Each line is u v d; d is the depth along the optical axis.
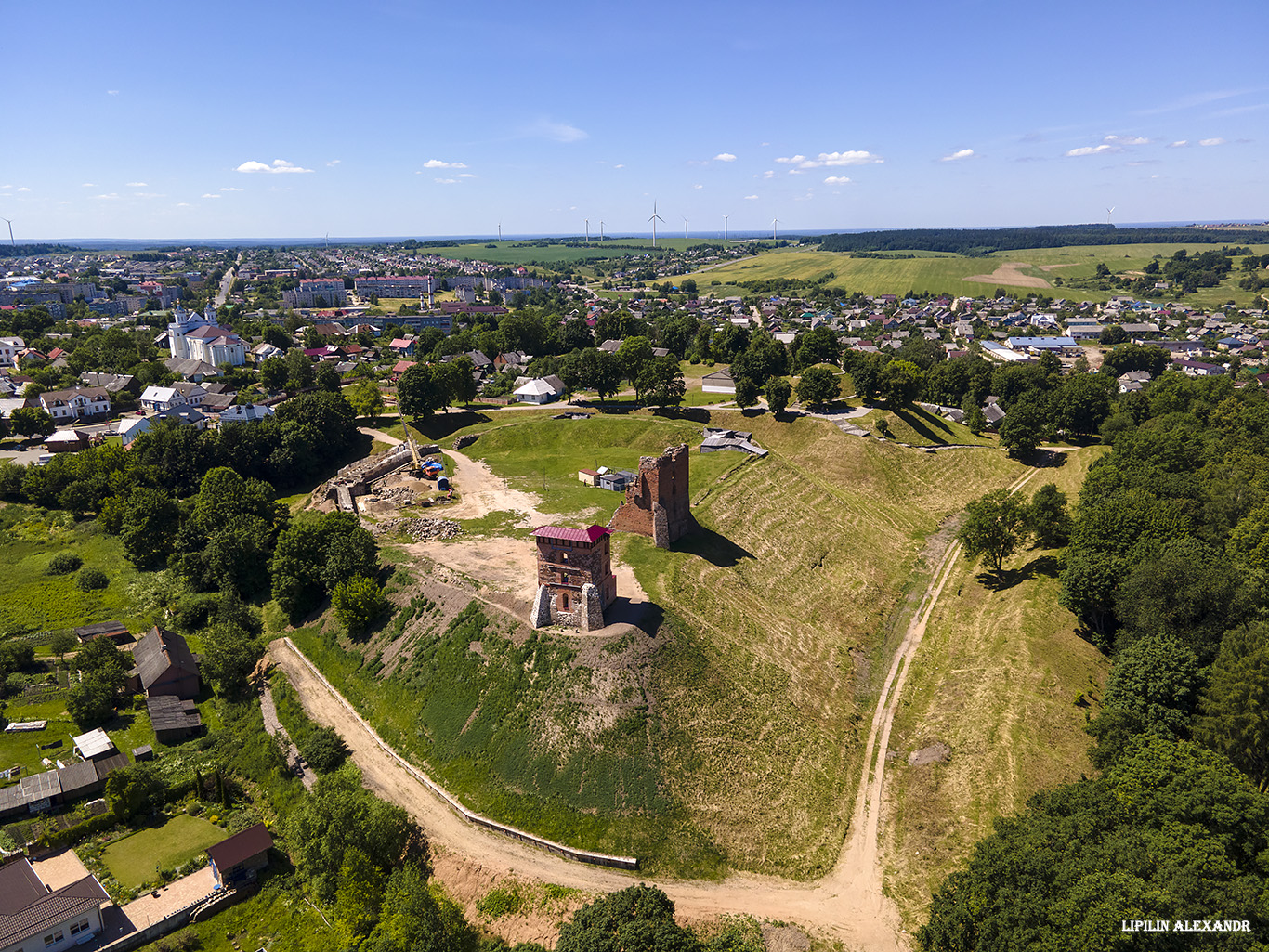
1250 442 148.50
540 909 67.38
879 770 84.00
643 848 73.56
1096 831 59.03
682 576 104.88
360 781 79.31
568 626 90.19
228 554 118.31
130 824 77.12
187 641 107.69
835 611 114.50
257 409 195.62
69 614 112.75
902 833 75.19
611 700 83.00
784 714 88.44
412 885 63.78
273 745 85.94
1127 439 151.62
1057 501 119.75
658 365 186.12
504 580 101.44
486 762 81.12
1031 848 57.41
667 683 86.19
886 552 135.62
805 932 65.00
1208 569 85.75
